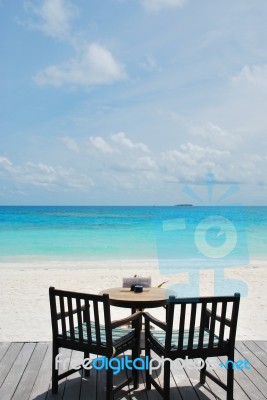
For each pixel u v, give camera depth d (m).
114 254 19.03
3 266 14.75
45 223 43.56
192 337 3.59
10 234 30.31
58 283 10.80
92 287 10.31
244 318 7.45
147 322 4.05
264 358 4.80
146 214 65.00
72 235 29.83
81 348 3.75
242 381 4.21
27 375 4.30
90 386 4.11
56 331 3.89
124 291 4.79
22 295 9.23
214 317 3.61
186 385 4.14
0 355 4.82
